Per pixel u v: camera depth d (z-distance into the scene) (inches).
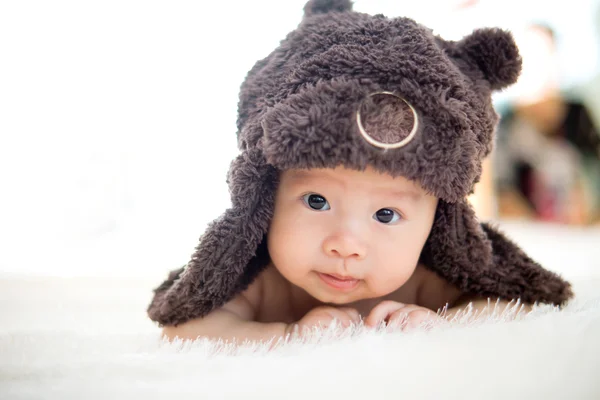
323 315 33.1
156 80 107.1
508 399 21.2
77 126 107.0
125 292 58.6
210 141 103.2
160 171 108.3
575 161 125.2
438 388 21.3
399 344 24.6
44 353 28.5
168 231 106.7
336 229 32.3
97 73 106.6
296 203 33.5
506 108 127.3
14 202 105.9
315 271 33.7
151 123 107.8
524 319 29.3
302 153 30.5
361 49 33.4
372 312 33.3
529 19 125.6
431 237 37.1
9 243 100.7
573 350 23.9
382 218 33.1
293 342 27.6
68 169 107.0
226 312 36.3
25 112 105.4
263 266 38.0
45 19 104.1
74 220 106.7
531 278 37.7
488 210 127.2
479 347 24.1
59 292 57.9
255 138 34.0
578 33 126.7
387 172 30.5
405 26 34.9
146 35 106.5
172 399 20.8
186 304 34.1
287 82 34.2
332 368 22.4
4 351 29.1
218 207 102.1
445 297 40.5
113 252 88.9
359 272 32.9
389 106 31.0
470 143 32.0
